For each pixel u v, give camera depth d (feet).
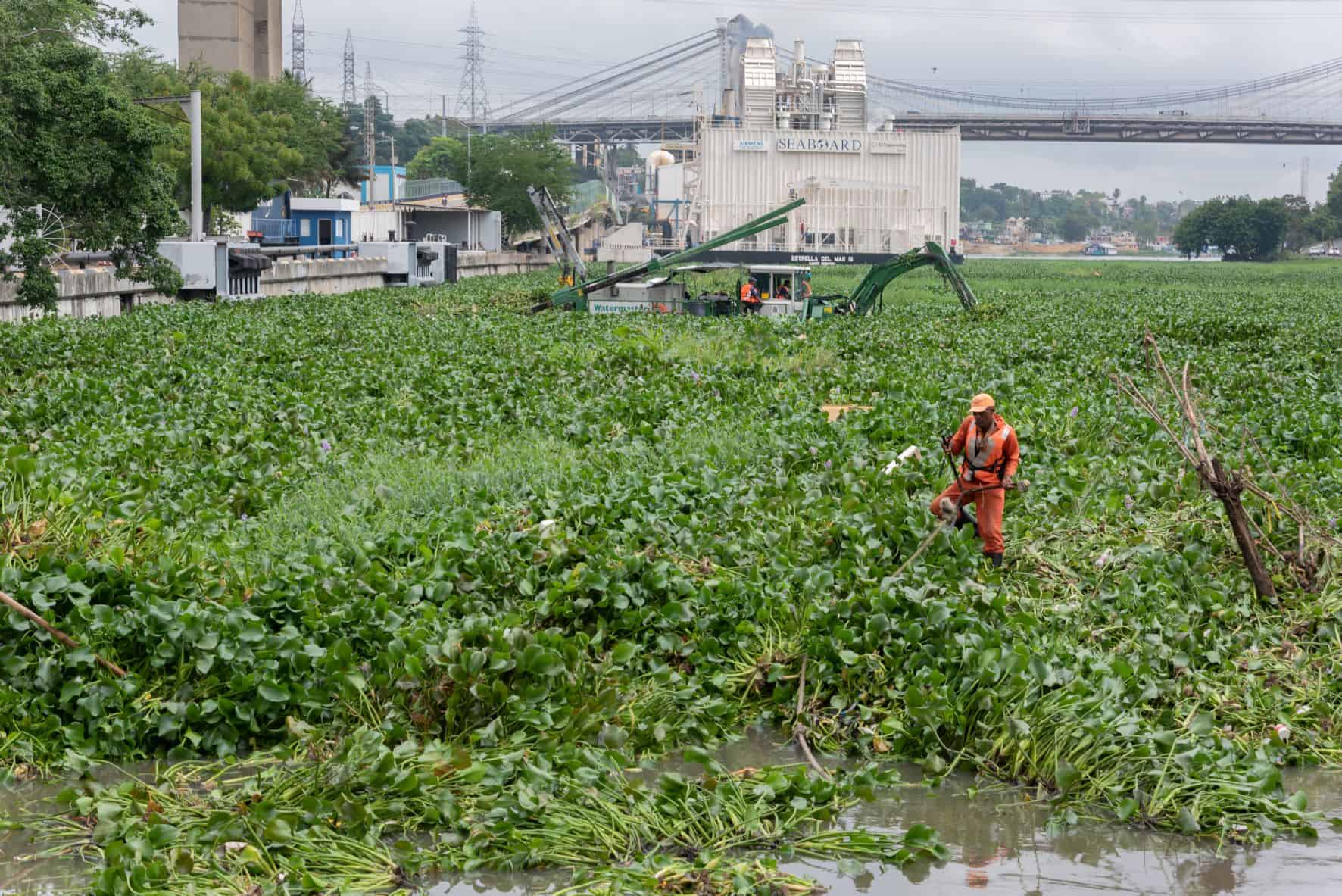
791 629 29.99
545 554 32.24
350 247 197.67
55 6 122.62
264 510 39.91
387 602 28.68
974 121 597.52
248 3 327.47
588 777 23.21
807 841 22.17
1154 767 24.29
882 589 30.37
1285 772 25.93
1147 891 20.98
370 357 77.36
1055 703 25.58
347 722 25.52
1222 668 29.30
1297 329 114.01
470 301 148.46
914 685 26.43
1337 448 50.34
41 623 26.53
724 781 23.47
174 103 199.31
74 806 22.71
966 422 36.11
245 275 144.36
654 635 29.68
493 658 25.48
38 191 96.27
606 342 87.45
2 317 99.45
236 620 27.09
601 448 49.67
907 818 23.41
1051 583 34.30
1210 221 539.70
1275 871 21.71
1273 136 592.60
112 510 36.17
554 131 340.59
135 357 75.66
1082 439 51.42
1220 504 39.70
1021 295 183.42
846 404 64.08
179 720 25.26
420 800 22.65
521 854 21.36
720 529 36.50
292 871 20.51
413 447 49.88
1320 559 35.09
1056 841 22.66
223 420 52.31
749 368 75.31
